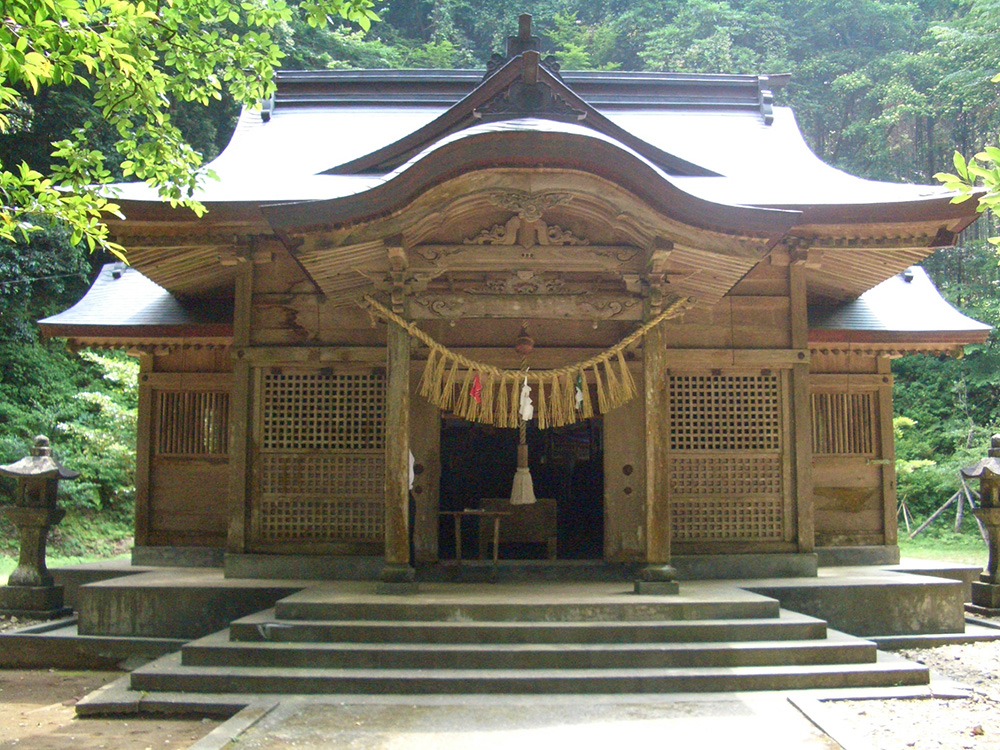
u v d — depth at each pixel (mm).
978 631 8812
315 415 9484
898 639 8289
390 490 7863
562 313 8086
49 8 5145
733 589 8164
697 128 12672
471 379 8531
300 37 28141
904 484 20859
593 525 13453
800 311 9688
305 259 7910
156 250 9672
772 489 9578
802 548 9438
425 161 7293
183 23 7184
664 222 7594
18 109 19141
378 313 8508
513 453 13766
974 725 5555
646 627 6887
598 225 8023
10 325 19734
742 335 9672
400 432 7914
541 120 7742
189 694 6281
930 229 9141
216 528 10945
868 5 31719
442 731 5426
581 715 5770
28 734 5809
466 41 35438
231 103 24766
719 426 9625
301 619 7078
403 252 7719
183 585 8422
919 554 17234
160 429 11164
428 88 13477
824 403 11305
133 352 11344
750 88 13586
